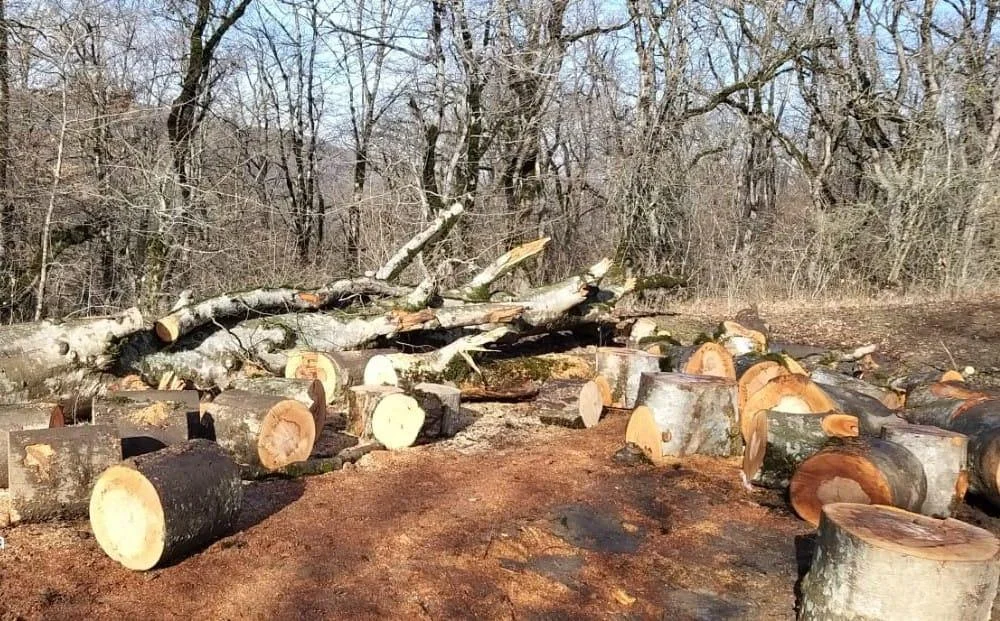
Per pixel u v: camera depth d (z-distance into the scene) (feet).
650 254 65.10
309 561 14.47
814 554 13.71
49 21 36.68
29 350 21.81
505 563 15.08
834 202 74.28
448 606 13.10
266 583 13.52
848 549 12.44
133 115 42.70
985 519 18.79
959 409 21.42
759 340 37.06
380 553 15.01
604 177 72.33
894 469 16.72
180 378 25.84
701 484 20.21
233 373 27.04
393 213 51.24
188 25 50.08
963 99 66.03
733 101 70.79
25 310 38.19
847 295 60.23
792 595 14.44
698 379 22.82
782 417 19.83
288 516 16.74
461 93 54.54
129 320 23.86
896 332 46.68
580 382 28.25
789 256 67.15
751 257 68.54
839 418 19.40
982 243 61.16
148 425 18.12
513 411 28.04
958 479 17.98
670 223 68.18
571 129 76.84
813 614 13.09
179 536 13.87
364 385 24.70
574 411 26.27
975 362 39.99
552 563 15.26
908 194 62.59
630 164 63.16
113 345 23.45
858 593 12.19
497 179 61.62
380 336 31.17
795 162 79.25
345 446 22.49
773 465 19.39
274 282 45.06
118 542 13.97
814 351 38.63
